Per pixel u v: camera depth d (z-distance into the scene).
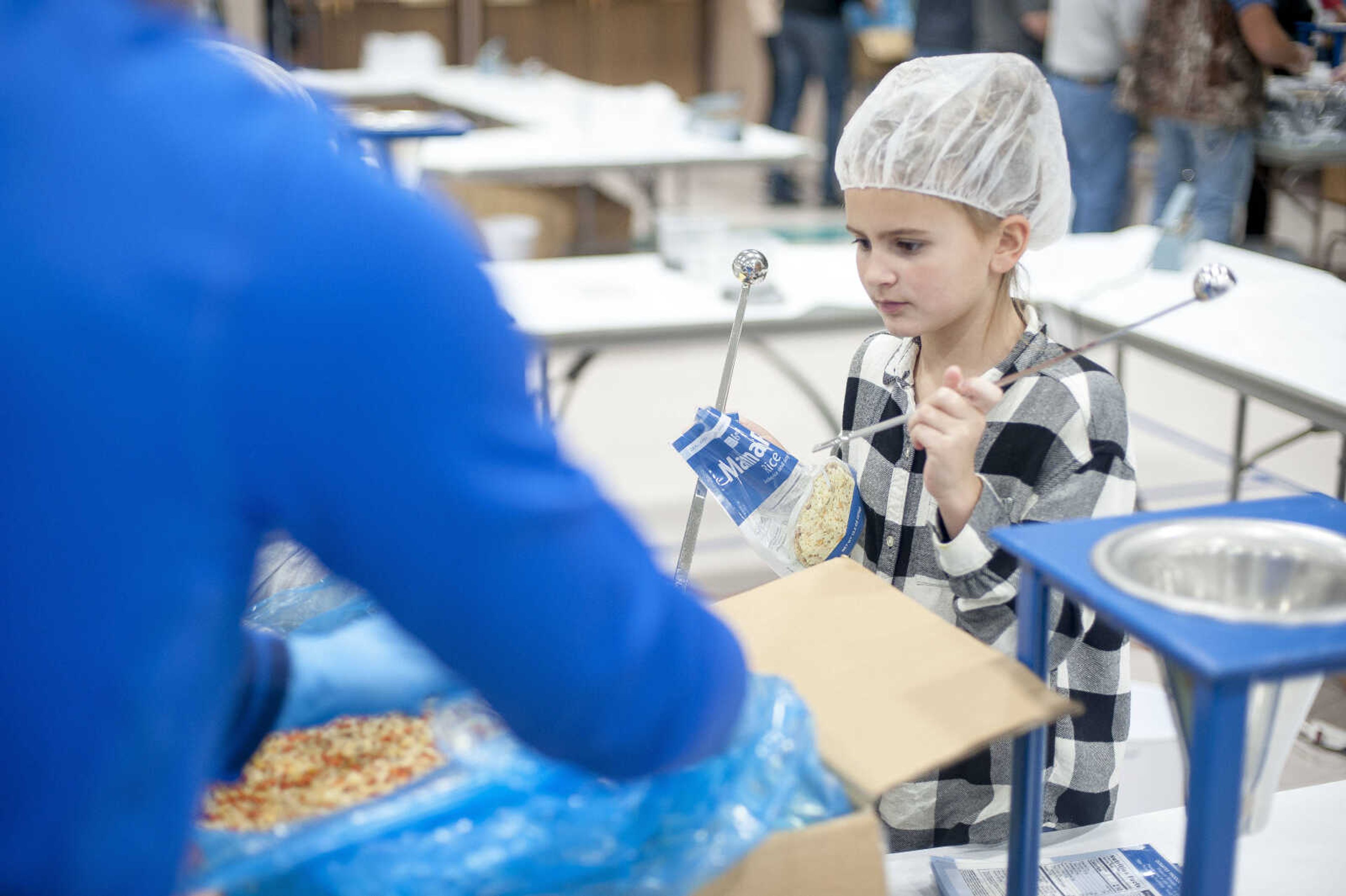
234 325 0.54
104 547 0.53
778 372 4.88
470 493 0.56
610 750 0.63
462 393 0.56
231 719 0.78
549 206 4.73
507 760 0.80
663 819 0.77
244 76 0.58
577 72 9.73
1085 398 1.25
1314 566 0.86
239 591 0.58
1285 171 5.39
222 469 0.55
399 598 0.58
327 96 0.72
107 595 0.53
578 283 3.21
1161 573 0.87
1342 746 2.21
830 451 1.42
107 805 0.55
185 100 0.55
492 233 4.12
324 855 0.74
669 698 0.64
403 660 0.85
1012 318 1.32
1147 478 3.79
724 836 0.77
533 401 0.63
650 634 0.63
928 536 1.31
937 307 1.23
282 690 0.82
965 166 1.17
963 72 1.19
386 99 6.36
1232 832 0.74
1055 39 4.72
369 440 0.55
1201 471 3.84
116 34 0.56
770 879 0.79
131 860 0.57
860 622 1.00
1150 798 1.75
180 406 0.53
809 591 1.06
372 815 0.77
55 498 0.52
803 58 7.32
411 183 0.63
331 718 0.84
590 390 4.67
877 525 1.35
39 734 0.54
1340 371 2.29
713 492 1.24
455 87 6.41
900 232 1.21
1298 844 1.28
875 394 1.38
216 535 0.55
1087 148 4.76
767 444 1.23
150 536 0.53
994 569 1.10
